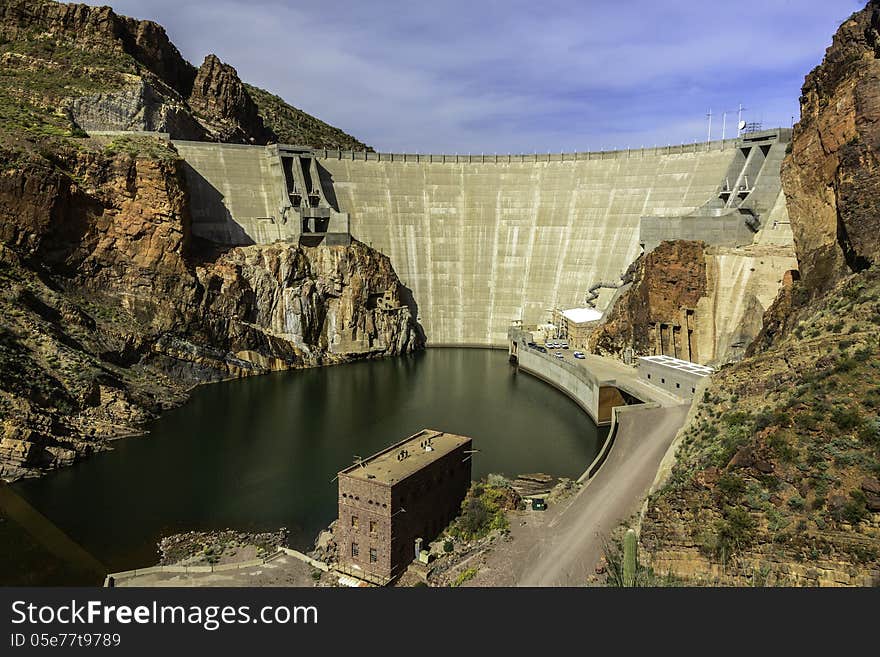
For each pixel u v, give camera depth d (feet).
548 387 391.24
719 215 389.80
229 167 484.74
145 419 308.81
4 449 242.37
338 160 524.11
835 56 240.53
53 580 175.42
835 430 133.49
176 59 649.20
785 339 194.29
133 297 386.32
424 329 516.32
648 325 360.07
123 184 390.63
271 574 176.76
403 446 204.95
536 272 502.79
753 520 131.95
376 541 171.63
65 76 483.92
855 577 115.34
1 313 302.25
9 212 349.61
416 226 527.40
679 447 187.42
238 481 244.63
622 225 472.85
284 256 449.48
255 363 419.95
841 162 211.41
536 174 523.70
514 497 210.79
